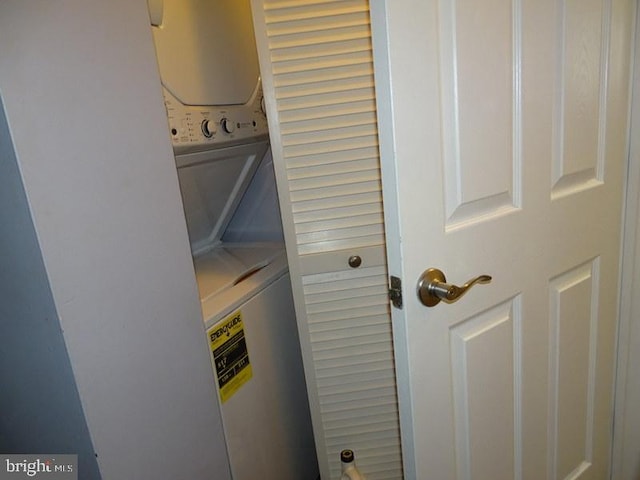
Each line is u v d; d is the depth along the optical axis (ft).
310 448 5.14
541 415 3.53
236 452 3.64
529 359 3.28
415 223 2.38
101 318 2.32
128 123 2.43
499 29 2.52
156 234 2.64
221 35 4.08
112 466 2.41
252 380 3.89
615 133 3.43
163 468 2.77
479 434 3.06
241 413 3.72
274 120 3.62
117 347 2.42
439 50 2.31
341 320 4.03
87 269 2.23
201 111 3.74
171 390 2.81
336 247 3.88
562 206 3.17
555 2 2.76
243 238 5.86
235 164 4.77
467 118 2.47
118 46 2.36
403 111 2.21
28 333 2.24
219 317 3.41
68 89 2.10
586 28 2.96
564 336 3.52
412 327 2.51
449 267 2.58
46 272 2.05
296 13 3.45
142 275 2.56
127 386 2.49
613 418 4.30
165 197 2.70
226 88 4.14
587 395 3.95
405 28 2.15
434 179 2.42
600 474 4.37
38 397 2.39
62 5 2.07
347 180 3.74
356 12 3.44
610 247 3.71
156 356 2.68
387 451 4.36
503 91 2.63
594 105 3.20
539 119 2.85
